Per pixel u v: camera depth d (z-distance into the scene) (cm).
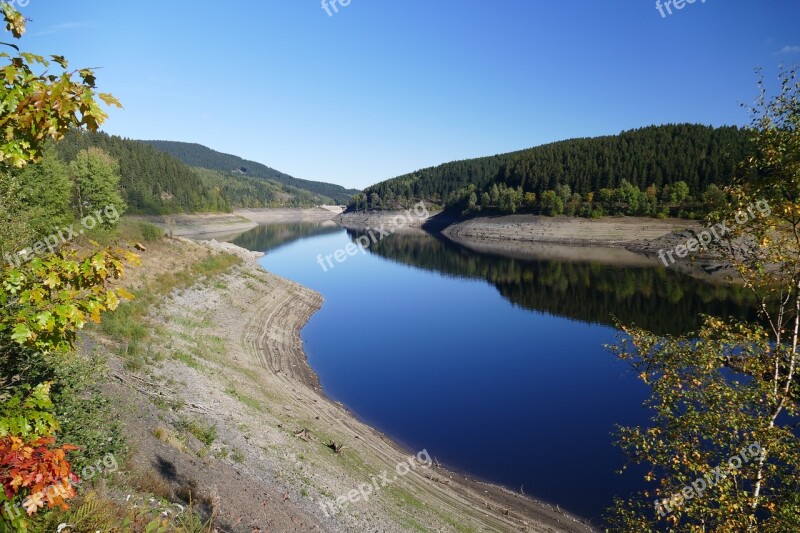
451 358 3309
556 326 4097
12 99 318
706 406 700
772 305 727
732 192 702
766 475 650
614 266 7150
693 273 6144
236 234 12444
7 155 326
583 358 3275
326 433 1938
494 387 2781
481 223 12800
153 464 1027
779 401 640
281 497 1262
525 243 10869
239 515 1009
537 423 2319
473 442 2142
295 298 4712
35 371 457
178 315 2797
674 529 695
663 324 3719
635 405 2506
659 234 9156
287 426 1845
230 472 1248
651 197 10312
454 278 6788
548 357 3309
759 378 655
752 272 705
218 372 2144
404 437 2188
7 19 332
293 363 3028
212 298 3466
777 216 661
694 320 3762
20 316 331
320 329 4041
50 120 334
